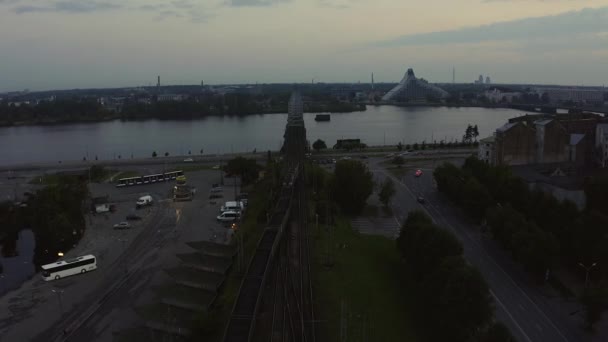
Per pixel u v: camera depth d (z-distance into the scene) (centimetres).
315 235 11494
